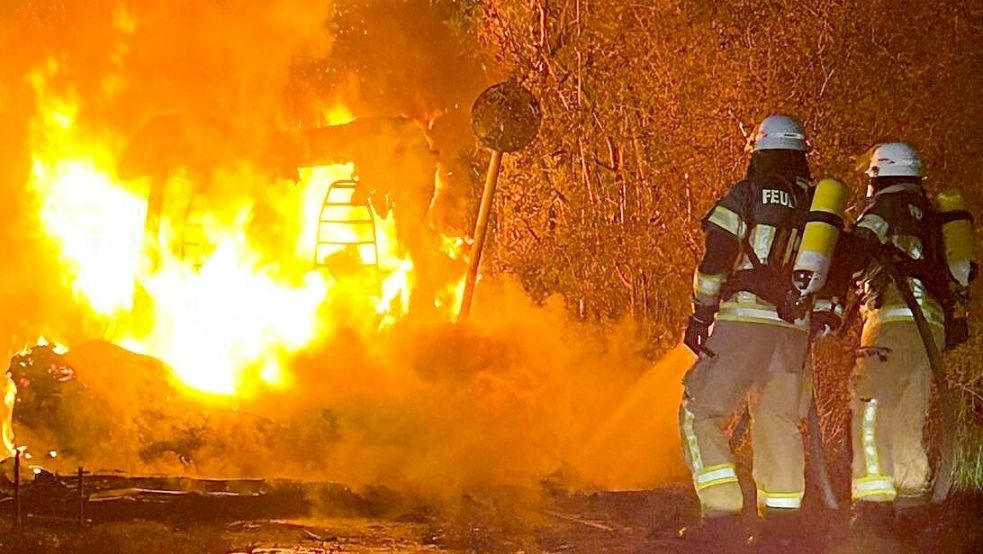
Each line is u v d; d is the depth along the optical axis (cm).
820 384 985
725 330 709
